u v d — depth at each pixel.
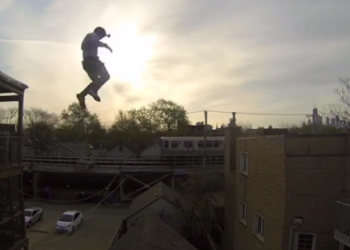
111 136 81.12
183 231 22.28
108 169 39.25
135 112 84.25
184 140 45.81
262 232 12.75
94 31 2.86
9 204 11.14
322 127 33.91
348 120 26.44
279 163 10.75
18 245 11.39
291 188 10.25
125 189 44.56
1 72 10.23
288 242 10.28
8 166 10.79
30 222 28.14
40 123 66.12
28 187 44.19
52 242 24.41
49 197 39.94
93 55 2.76
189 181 25.92
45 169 39.59
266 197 12.01
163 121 85.00
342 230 9.45
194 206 21.88
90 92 2.77
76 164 39.75
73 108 79.25
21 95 11.92
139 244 8.86
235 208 16.94
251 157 14.02
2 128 11.20
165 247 8.98
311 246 10.22
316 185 10.10
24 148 63.78
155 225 11.17
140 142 75.19
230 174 18.47
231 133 18.72
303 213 10.18
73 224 27.41
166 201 23.45
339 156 9.98
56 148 60.16
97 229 28.09
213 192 26.25
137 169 39.34
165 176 40.41
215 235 22.66
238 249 16.06
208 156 42.94
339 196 9.98
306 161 10.16
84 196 40.25
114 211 35.06
